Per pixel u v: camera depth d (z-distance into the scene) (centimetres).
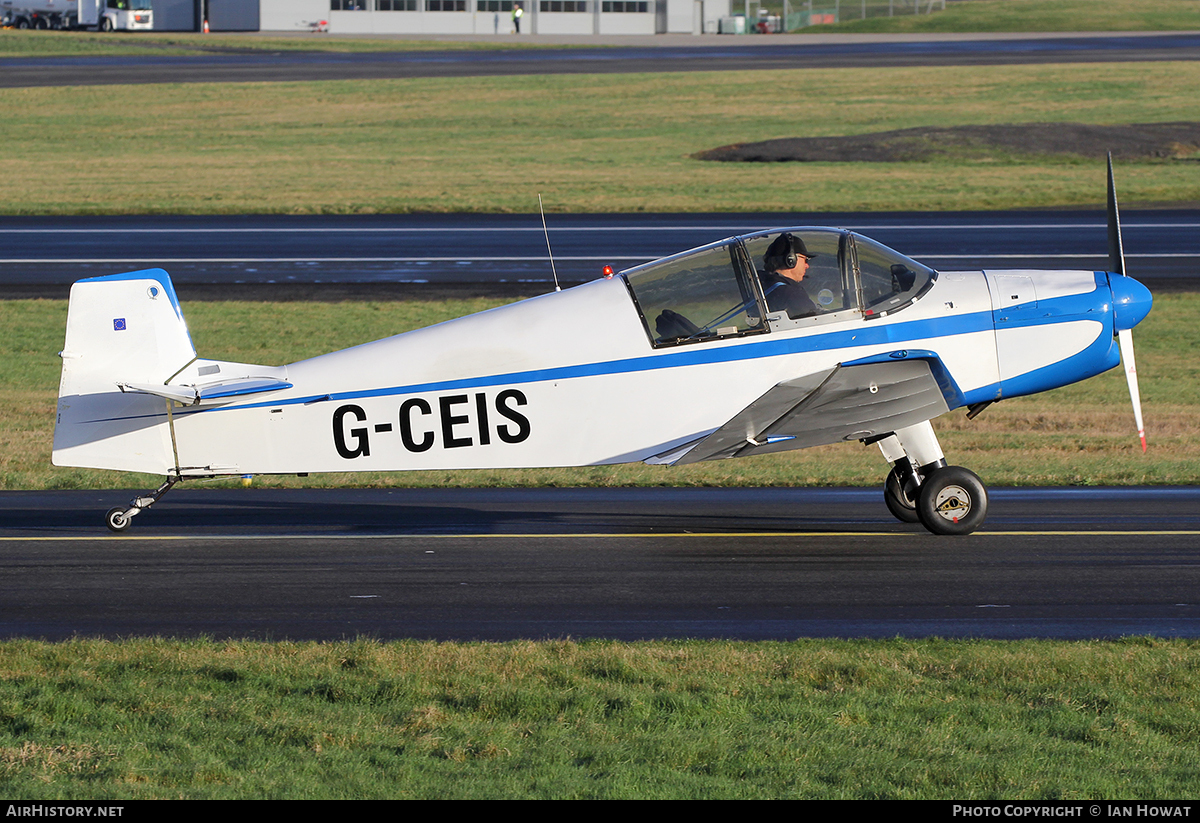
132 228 11425
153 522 3897
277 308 8325
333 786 1833
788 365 3459
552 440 3491
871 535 3634
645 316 3469
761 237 3478
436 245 10569
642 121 18438
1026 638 2639
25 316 8188
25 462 4859
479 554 3434
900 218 11425
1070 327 3562
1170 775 1888
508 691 2214
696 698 2198
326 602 2964
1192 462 4772
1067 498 4188
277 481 4572
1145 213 11525
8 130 17925
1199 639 2570
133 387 3338
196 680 2320
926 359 3142
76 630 2745
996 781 1862
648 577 3177
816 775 1883
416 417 3500
